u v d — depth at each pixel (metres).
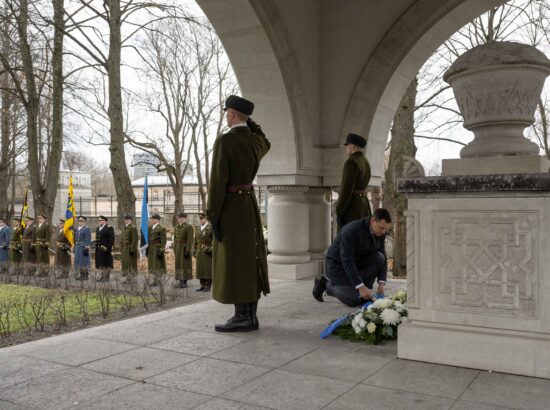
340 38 8.98
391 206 17.58
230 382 3.58
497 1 8.13
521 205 3.73
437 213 4.03
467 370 3.82
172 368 3.90
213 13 7.79
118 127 16.61
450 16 8.37
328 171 9.10
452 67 4.15
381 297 5.37
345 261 5.57
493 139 4.05
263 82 8.33
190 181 55.66
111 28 16.47
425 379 3.62
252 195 5.14
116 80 16.52
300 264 8.82
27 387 3.50
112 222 34.31
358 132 8.84
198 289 10.29
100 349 4.44
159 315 5.88
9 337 5.84
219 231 5.00
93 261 18.73
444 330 3.97
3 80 23.94
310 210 9.31
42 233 14.40
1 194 27.58
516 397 3.28
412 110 13.20
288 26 8.31
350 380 3.61
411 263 4.13
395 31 8.55
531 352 3.66
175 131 32.06
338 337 4.83
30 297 9.46
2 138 26.14
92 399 3.28
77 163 34.94
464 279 3.93
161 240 12.35
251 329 5.10
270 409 3.10
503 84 3.93
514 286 3.77
